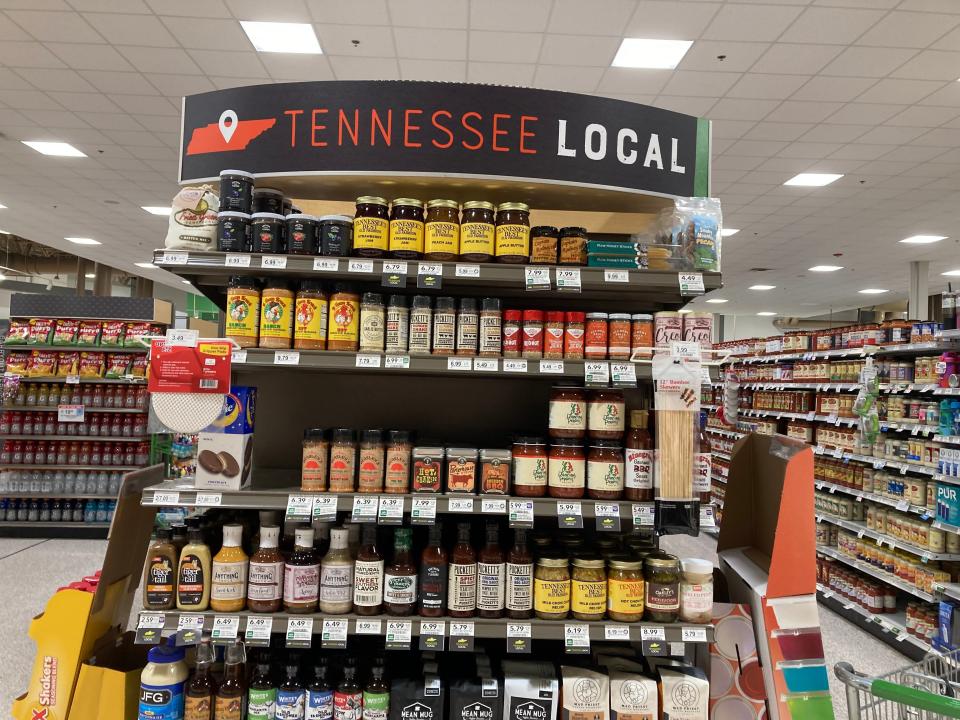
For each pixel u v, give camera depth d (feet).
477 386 9.05
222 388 6.77
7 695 9.73
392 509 6.76
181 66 18.60
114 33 16.88
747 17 15.53
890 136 22.41
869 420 15.24
